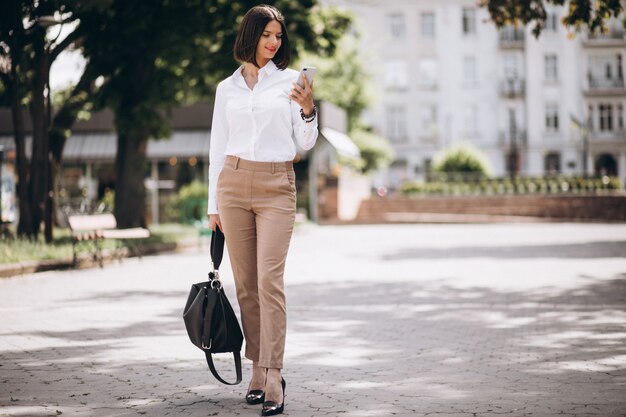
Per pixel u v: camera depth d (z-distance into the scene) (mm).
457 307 8812
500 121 61062
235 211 4344
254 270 4441
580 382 5035
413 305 9016
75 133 31297
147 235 15266
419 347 6375
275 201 4297
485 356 5965
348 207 38750
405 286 10977
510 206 38469
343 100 46312
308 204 33094
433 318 8008
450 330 7238
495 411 4305
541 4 12930
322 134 31531
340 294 10133
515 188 40188
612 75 60406
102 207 16719
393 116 62062
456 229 29719
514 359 5832
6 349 6363
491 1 13039
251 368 5605
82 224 14734
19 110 17031
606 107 60531
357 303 9234
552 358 5852
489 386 4945
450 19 61312
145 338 6906
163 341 6750
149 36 17438
